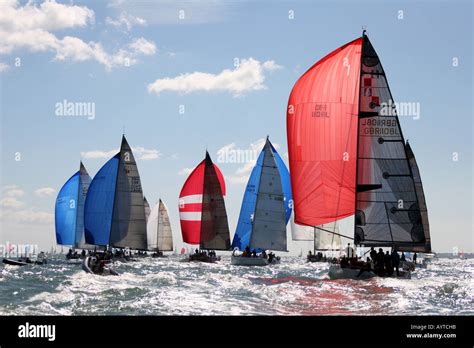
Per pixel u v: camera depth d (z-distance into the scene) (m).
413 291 64.62
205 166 162.00
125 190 140.00
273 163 144.75
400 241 77.12
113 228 139.12
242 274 106.44
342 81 79.88
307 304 54.81
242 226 149.00
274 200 144.62
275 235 144.25
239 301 56.12
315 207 80.25
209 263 162.75
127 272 106.69
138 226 141.00
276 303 55.28
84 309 50.28
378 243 77.69
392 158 77.62
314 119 80.19
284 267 144.25
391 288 66.88
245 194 149.00
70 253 155.75
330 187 79.81
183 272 110.81
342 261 76.12
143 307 51.53
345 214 79.62
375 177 77.75
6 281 75.94
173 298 57.16
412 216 77.12
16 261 132.38
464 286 69.19
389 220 77.50
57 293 60.00
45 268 120.06
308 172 80.44
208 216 162.75
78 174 153.75
